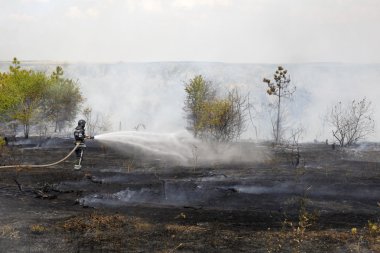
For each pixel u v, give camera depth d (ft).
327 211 32.89
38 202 33.99
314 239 25.18
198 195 37.50
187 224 28.48
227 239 25.00
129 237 25.03
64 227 26.48
